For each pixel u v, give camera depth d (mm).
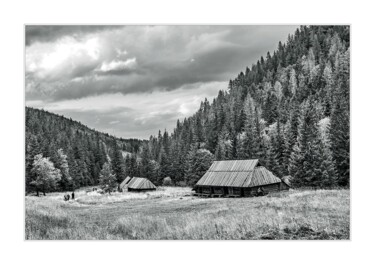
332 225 21266
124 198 59188
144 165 112938
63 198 65875
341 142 57406
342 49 186000
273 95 166250
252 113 137500
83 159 123000
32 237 21344
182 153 110688
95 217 32500
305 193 38688
